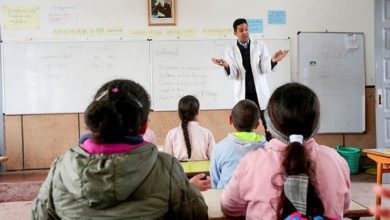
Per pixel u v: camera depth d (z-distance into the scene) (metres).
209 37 5.03
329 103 5.16
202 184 1.61
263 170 1.26
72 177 1.08
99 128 1.12
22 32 4.83
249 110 2.10
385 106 4.75
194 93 5.04
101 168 1.06
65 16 4.88
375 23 4.76
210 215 1.42
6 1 4.80
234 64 4.12
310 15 5.13
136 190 1.11
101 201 1.06
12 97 4.86
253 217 1.28
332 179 1.22
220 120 5.08
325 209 1.20
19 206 3.92
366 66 5.15
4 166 4.86
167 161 1.21
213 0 5.02
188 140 2.72
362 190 4.11
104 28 4.93
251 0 5.06
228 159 1.98
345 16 5.17
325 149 1.28
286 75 5.10
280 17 5.09
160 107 5.00
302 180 1.13
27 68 4.85
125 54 4.95
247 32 4.07
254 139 2.02
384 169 2.94
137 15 4.95
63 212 1.12
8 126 4.87
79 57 4.90
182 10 5.00
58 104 4.91
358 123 5.15
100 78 4.93
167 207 1.16
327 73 5.14
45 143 4.92
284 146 1.25
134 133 1.18
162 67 4.99
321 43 5.12
